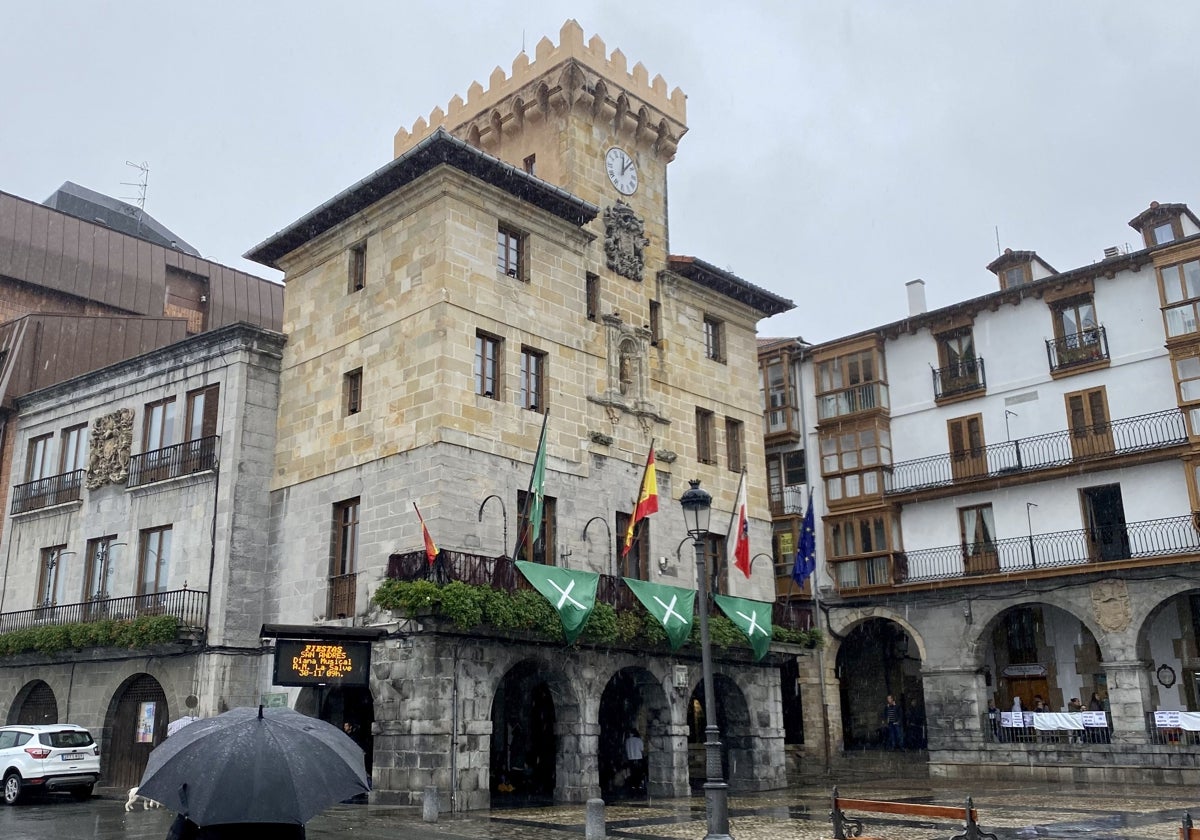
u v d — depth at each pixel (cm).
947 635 3759
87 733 2519
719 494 3306
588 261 3050
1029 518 3741
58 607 3181
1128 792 2784
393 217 2800
